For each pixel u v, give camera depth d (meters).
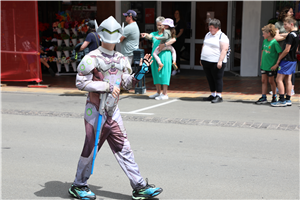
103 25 3.92
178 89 11.30
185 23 15.23
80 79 3.94
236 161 5.32
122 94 10.58
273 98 8.97
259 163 5.23
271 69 8.76
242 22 13.36
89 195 4.20
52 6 16.28
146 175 4.85
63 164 5.29
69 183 4.66
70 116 8.06
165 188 4.46
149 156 5.54
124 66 4.16
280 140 6.27
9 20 11.69
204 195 4.26
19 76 11.88
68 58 14.33
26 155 5.65
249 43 13.41
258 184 4.54
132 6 14.69
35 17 11.55
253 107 8.76
